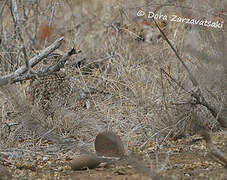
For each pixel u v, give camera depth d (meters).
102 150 10.07
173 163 9.74
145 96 12.49
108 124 11.91
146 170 8.51
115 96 13.14
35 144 11.50
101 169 9.60
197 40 12.46
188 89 12.17
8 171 9.38
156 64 13.88
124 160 9.71
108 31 16.30
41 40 15.85
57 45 11.55
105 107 12.64
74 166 9.65
